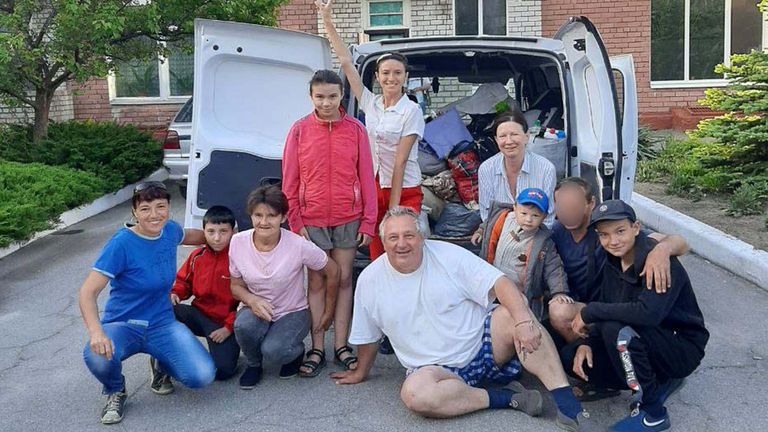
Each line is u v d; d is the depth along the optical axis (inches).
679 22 641.0
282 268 187.0
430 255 173.8
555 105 278.4
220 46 220.5
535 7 604.7
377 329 182.5
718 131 366.9
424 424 169.3
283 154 202.4
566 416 163.9
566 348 174.1
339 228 197.3
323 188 194.7
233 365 194.9
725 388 185.3
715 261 288.5
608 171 217.6
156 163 498.0
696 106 637.3
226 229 192.9
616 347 159.8
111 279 173.6
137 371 203.5
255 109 225.8
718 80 637.9
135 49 480.7
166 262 180.9
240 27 220.2
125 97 646.5
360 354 188.1
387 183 207.3
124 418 176.7
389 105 204.7
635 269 160.6
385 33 613.3
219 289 195.0
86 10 427.5
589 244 180.7
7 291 281.4
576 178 180.5
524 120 203.0
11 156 461.7
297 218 198.2
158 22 451.5
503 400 173.5
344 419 173.2
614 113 218.2
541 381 180.9
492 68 294.2
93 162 463.2
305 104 227.3
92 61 452.1
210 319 197.5
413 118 201.3
